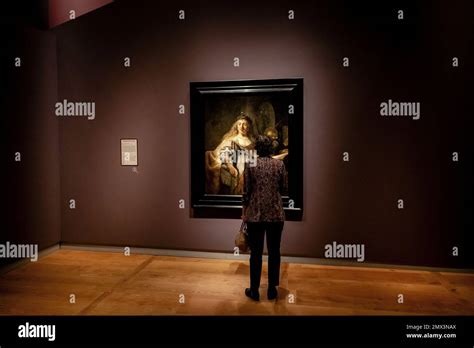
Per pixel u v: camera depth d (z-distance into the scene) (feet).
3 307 10.56
